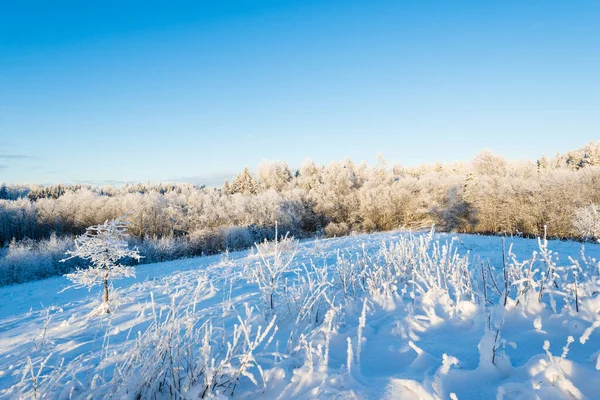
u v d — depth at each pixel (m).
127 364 2.52
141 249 25.20
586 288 3.24
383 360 2.64
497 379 2.11
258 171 54.44
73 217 41.62
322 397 2.05
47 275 20.95
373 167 45.72
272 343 3.30
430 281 4.17
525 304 3.22
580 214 23.25
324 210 41.25
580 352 2.28
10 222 39.50
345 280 4.86
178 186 75.12
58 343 4.52
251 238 31.19
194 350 2.90
